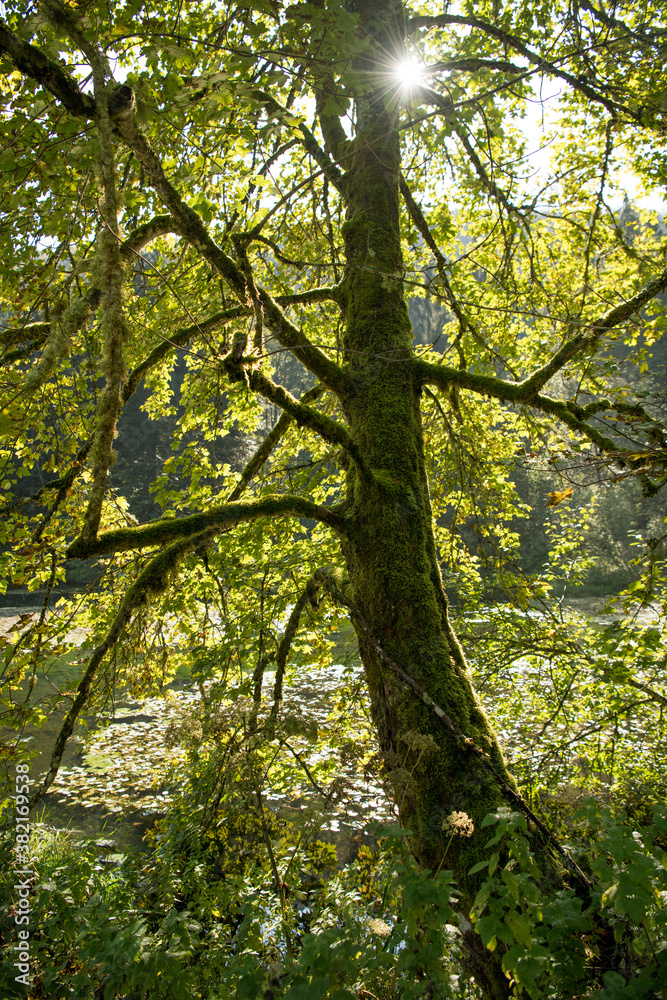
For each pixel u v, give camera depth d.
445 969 1.69
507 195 5.08
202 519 2.89
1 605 15.23
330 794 3.36
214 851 4.12
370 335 3.73
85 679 2.69
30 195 2.38
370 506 3.34
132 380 4.09
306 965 1.68
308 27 2.04
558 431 3.62
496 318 6.25
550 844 2.54
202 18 3.08
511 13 5.20
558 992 1.71
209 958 2.70
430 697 2.88
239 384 4.96
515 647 4.52
